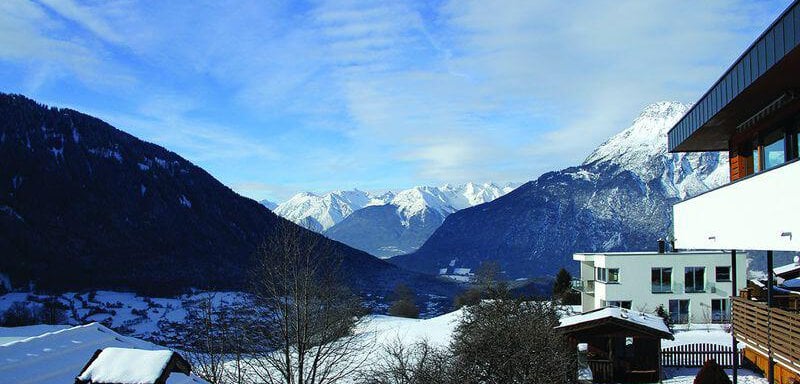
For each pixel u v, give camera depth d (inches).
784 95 542.3
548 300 1583.4
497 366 800.3
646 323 923.4
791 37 425.4
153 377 326.0
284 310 764.0
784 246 474.0
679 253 1635.1
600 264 1689.2
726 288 1619.1
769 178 504.7
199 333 815.7
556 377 793.6
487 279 2057.1
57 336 486.9
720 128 713.6
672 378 924.6
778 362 621.6
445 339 1425.9
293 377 756.6
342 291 897.5
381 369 899.4
